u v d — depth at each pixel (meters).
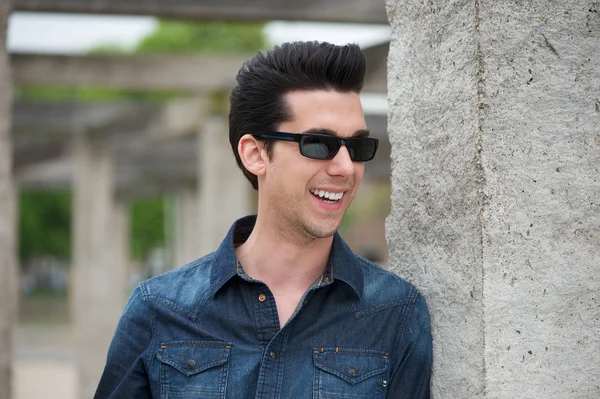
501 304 2.70
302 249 2.95
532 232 2.74
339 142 2.73
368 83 9.17
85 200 14.52
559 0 2.77
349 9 7.54
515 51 2.73
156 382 2.96
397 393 2.93
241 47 32.94
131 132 13.71
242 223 3.17
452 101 2.86
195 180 22.59
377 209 45.16
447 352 2.90
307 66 2.76
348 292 2.94
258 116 2.83
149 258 60.59
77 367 13.86
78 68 10.13
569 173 2.77
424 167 3.05
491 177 2.71
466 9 2.76
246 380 2.86
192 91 11.12
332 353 2.87
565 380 2.75
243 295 2.95
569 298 2.76
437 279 2.97
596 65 2.79
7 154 6.20
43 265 67.62
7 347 6.24
